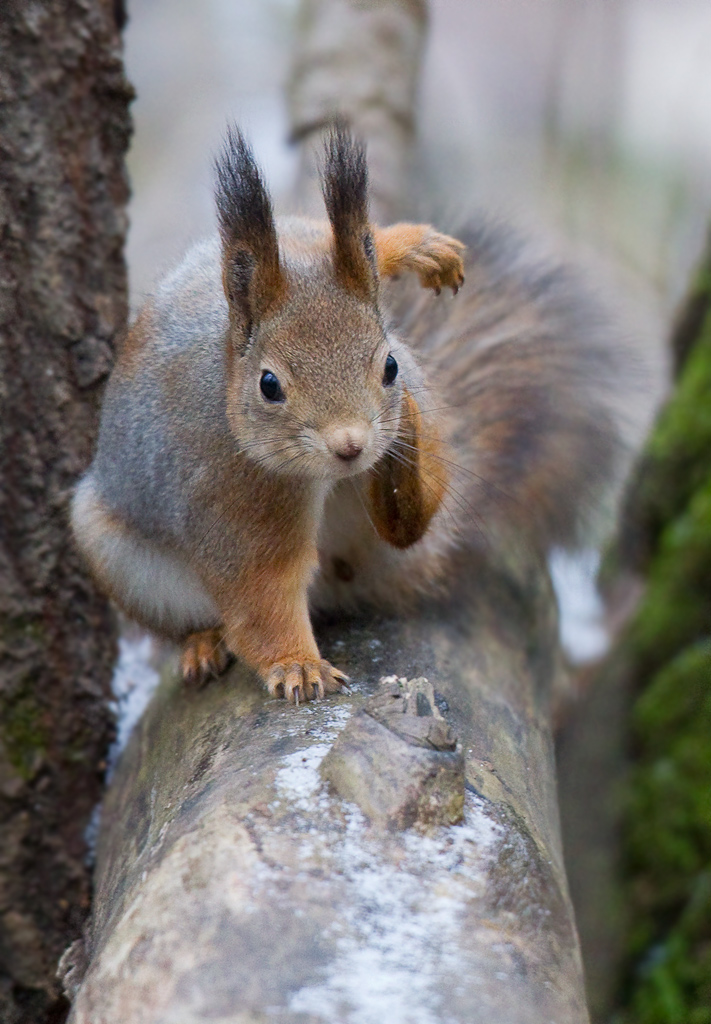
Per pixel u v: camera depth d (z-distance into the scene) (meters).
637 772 3.29
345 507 3.16
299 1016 3.02
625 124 4.79
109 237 3.22
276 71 4.34
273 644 3.13
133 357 3.16
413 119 3.44
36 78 3.20
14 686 3.20
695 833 3.27
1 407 3.20
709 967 3.24
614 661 3.31
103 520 3.17
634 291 4.28
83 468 3.21
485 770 3.11
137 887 3.07
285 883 3.05
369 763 3.07
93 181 3.21
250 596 3.14
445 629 3.18
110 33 3.21
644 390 3.25
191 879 3.05
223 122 3.67
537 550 3.24
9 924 3.20
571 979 3.05
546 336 3.25
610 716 3.30
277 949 3.04
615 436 3.25
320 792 3.07
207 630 3.17
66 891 3.21
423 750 3.07
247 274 3.11
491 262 3.26
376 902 3.05
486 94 5.02
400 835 3.06
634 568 3.34
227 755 3.10
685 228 4.54
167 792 3.12
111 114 3.22
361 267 3.11
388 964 3.04
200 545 3.14
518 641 3.21
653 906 3.27
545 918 3.06
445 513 3.18
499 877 3.06
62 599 3.21
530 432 3.24
